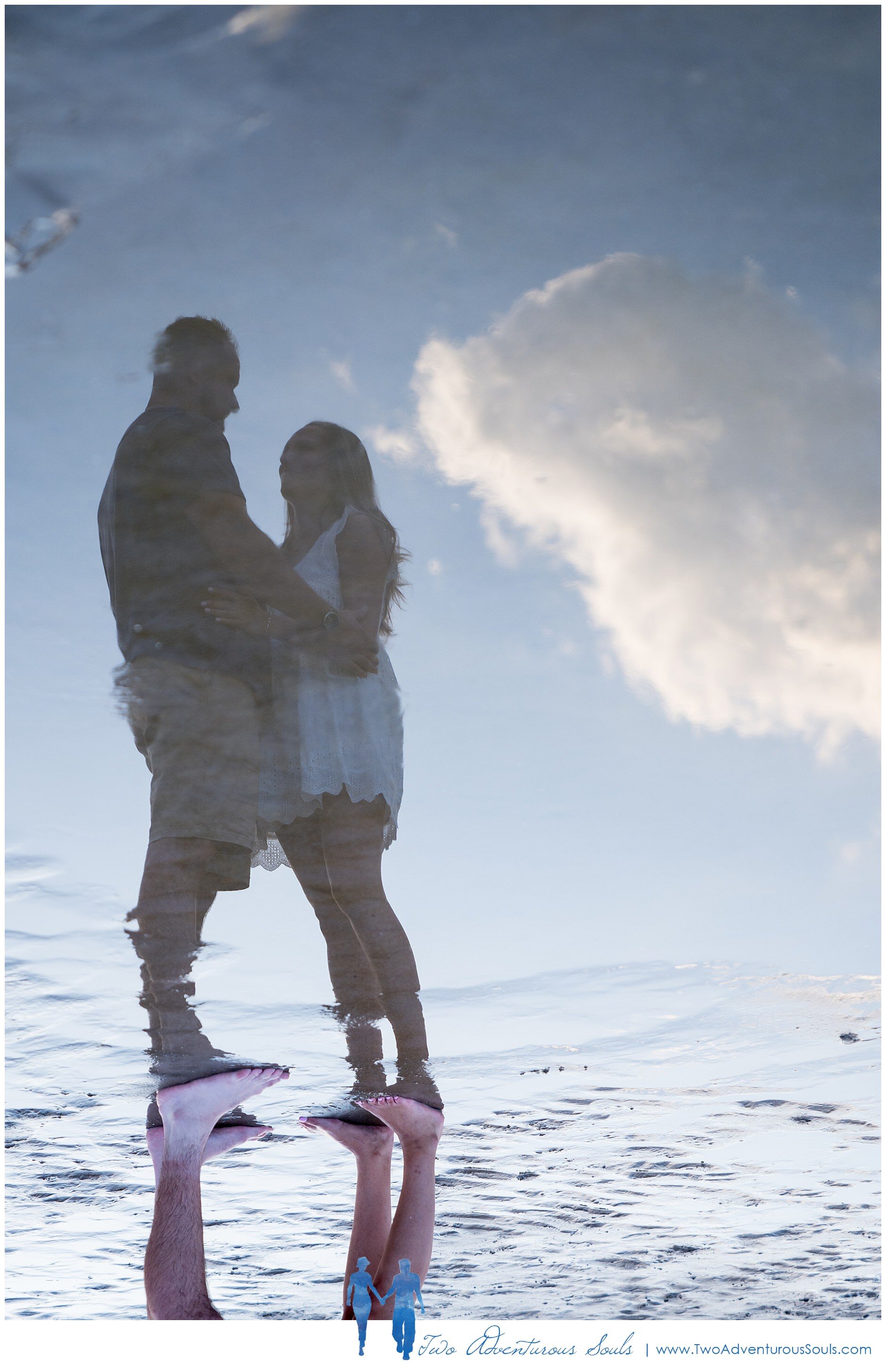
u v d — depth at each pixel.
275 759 2.09
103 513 2.12
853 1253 2.73
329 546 2.30
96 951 2.38
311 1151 2.68
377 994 2.23
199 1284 1.86
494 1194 2.74
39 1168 2.67
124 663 2.06
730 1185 2.77
